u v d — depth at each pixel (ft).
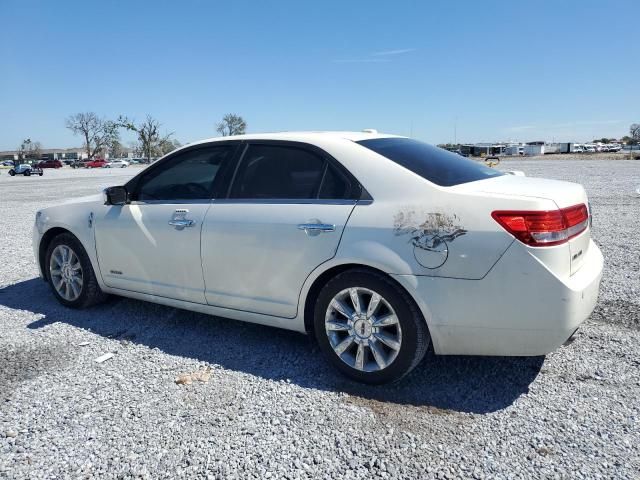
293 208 11.64
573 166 111.96
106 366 12.25
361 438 9.15
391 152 11.68
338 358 11.27
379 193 10.80
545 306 9.37
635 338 13.02
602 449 8.67
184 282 13.50
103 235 14.98
